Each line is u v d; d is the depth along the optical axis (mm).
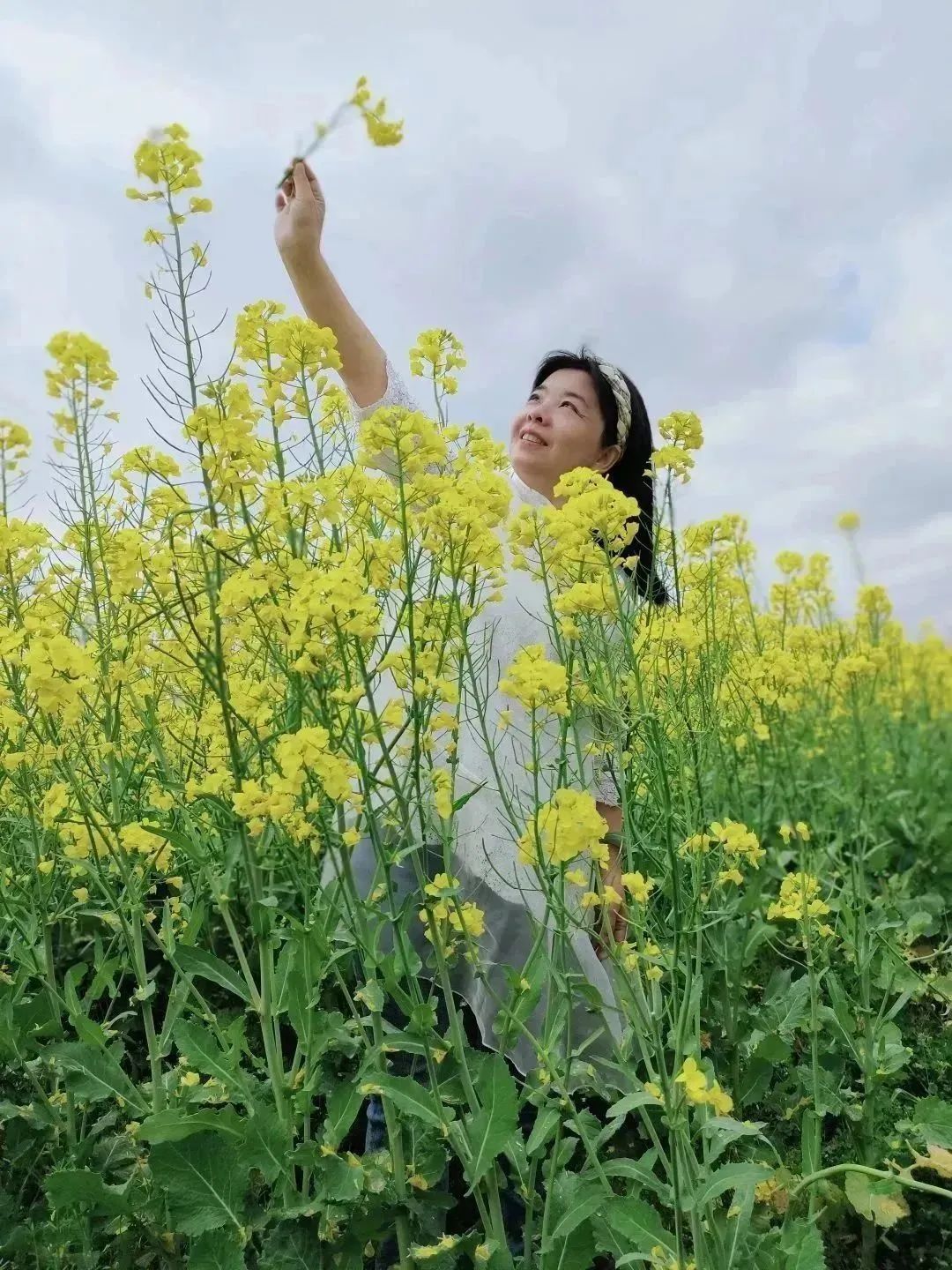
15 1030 1727
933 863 3125
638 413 2482
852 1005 2148
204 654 1522
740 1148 1885
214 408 1383
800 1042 2262
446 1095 1528
